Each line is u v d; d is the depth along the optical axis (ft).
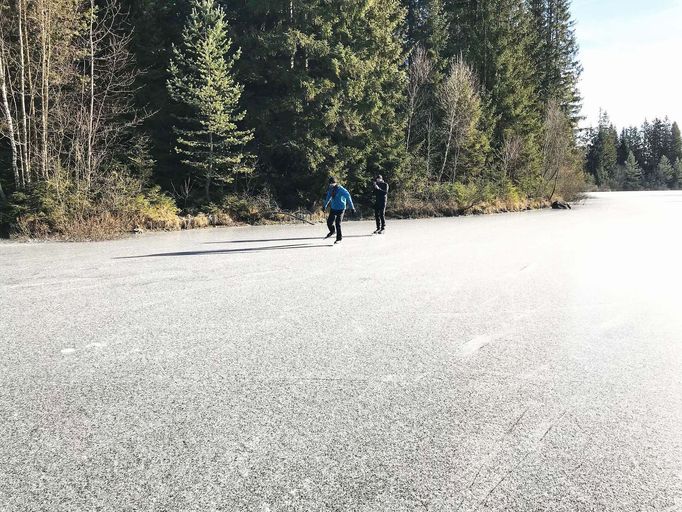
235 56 61.98
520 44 123.24
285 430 9.30
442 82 106.63
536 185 120.88
